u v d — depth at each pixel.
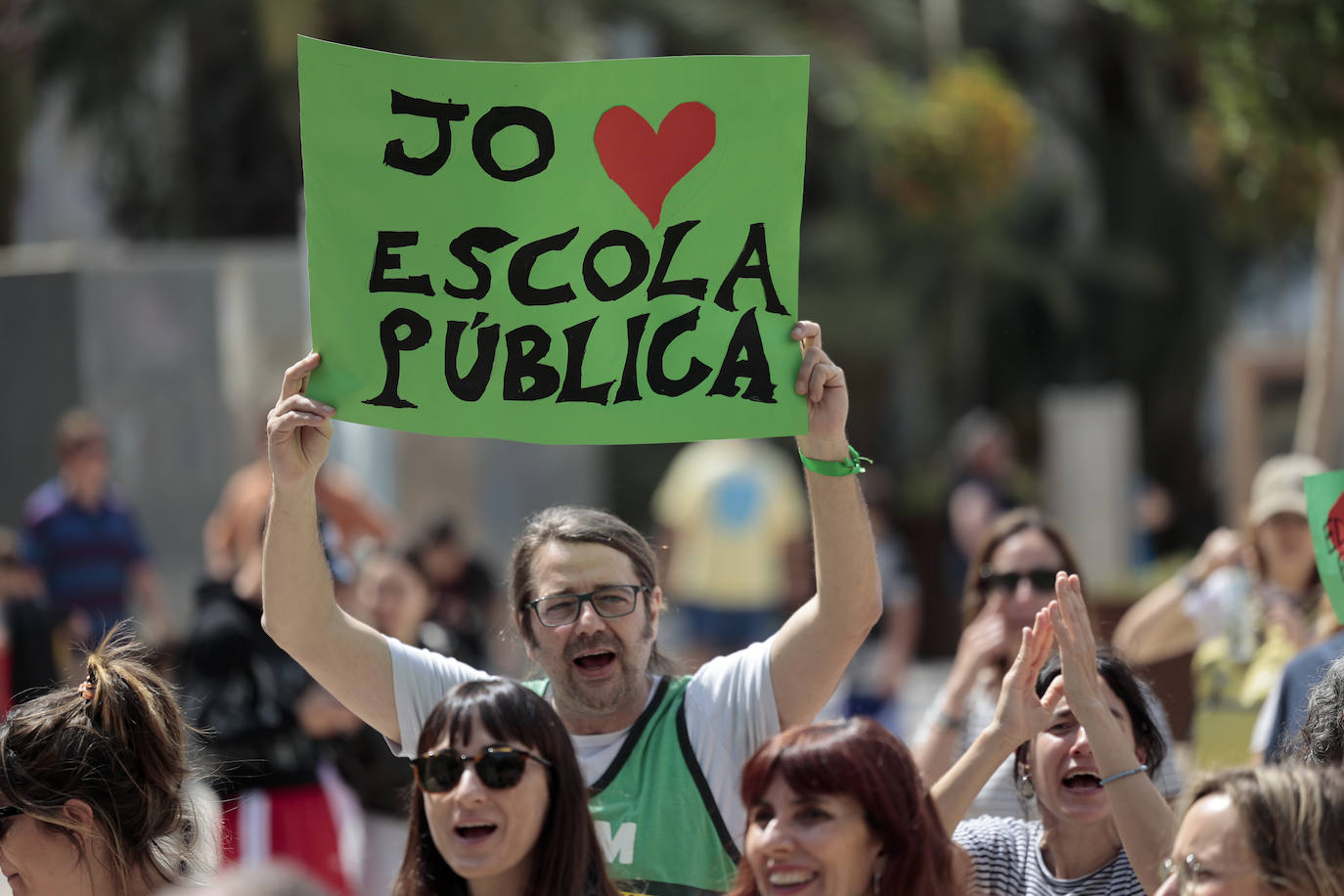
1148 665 26.80
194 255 43.28
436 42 62.78
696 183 14.16
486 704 12.43
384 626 25.94
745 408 14.08
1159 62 85.31
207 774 16.38
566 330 14.23
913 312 86.00
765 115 14.10
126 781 13.38
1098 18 85.38
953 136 65.81
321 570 14.52
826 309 86.00
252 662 23.72
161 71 66.50
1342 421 42.00
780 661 14.42
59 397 42.38
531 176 14.26
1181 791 15.95
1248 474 47.06
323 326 14.24
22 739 13.36
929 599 68.62
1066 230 88.94
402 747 14.86
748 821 11.97
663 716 14.55
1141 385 89.88
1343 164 29.27
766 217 14.12
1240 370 47.19
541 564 14.64
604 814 14.22
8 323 42.75
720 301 14.15
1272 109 28.69
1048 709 14.29
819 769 11.60
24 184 59.81
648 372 14.17
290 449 14.16
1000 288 89.06
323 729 23.64
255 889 8.92
